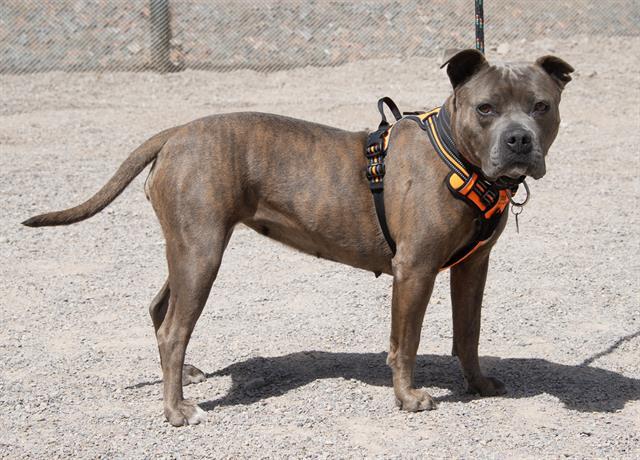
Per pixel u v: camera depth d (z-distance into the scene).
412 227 5.18
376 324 6.97
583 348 6.52
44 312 7.13
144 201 10.38
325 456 4.93
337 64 19.25
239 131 5.40
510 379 6.00
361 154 5.46
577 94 16.69
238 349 6.48
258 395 5.74
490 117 4.94
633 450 4.99
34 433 5.21
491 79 4.97
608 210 10.10
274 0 21.12
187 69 18.81
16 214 9.66
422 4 21.33
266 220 5.51
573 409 5.53
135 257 8.51
